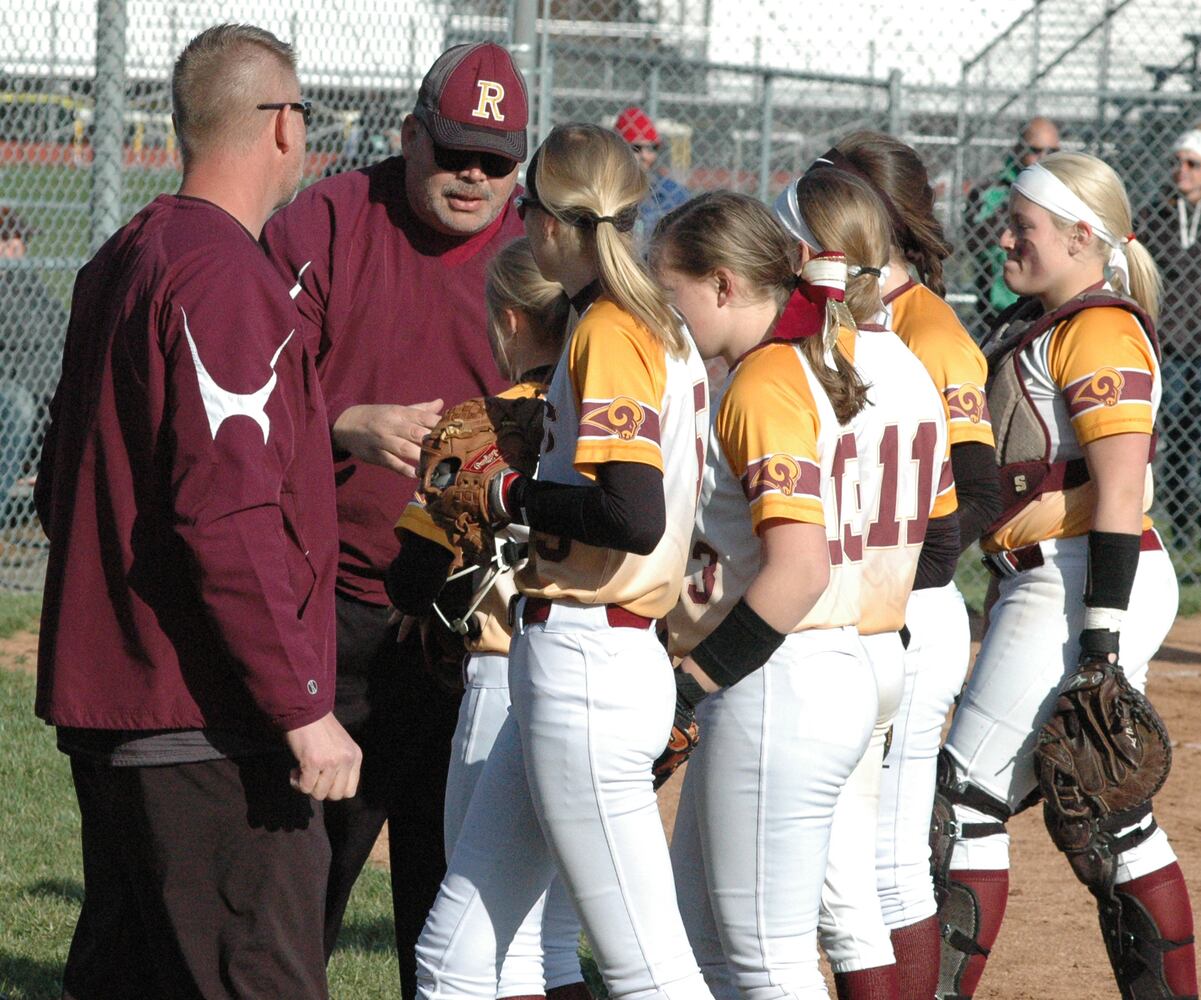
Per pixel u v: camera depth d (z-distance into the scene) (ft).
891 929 44.21
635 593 35.06
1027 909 63.72
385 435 42.75
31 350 123.65
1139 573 48.19
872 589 39.83
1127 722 45.39
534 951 39.99
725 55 161.58
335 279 46.80
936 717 44.88
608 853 35.32
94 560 34.96
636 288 35.01
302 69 126.00
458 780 41.27
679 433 35.47
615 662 35.04
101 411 34.71
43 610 36.55
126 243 36.40
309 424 36.24
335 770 34.45
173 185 143.84
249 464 33.35
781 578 35.19
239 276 34.32
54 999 51.34
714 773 37.29
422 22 129.59
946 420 42.75
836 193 40.16
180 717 34.60
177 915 35.60
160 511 34.30
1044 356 46.80
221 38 37.11
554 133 36.86
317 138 127.65
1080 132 143.13
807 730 36.55
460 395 47.88
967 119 143.64
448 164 45.55
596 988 54.39
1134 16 152.56
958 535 43.27
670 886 36.01
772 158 159.12
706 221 37.11
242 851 35.42
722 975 39.63
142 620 34.47
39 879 62.90
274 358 34.37
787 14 156.87
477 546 36.96
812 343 36.94
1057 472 46.78
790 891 37.17
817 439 36.50
